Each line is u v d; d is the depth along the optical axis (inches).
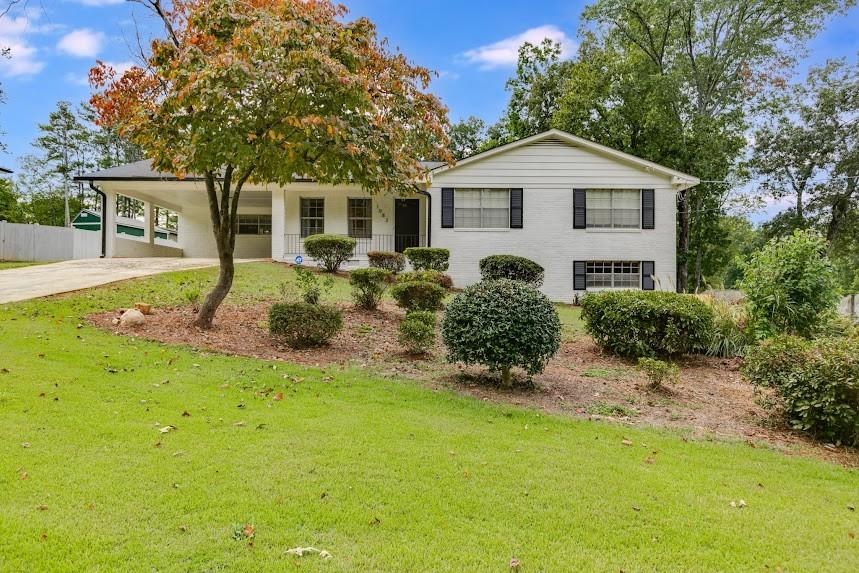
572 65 960.9
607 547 106.3
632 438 180.5
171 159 265.7
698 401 240.2
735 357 325.7
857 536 116.6
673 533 113.3
